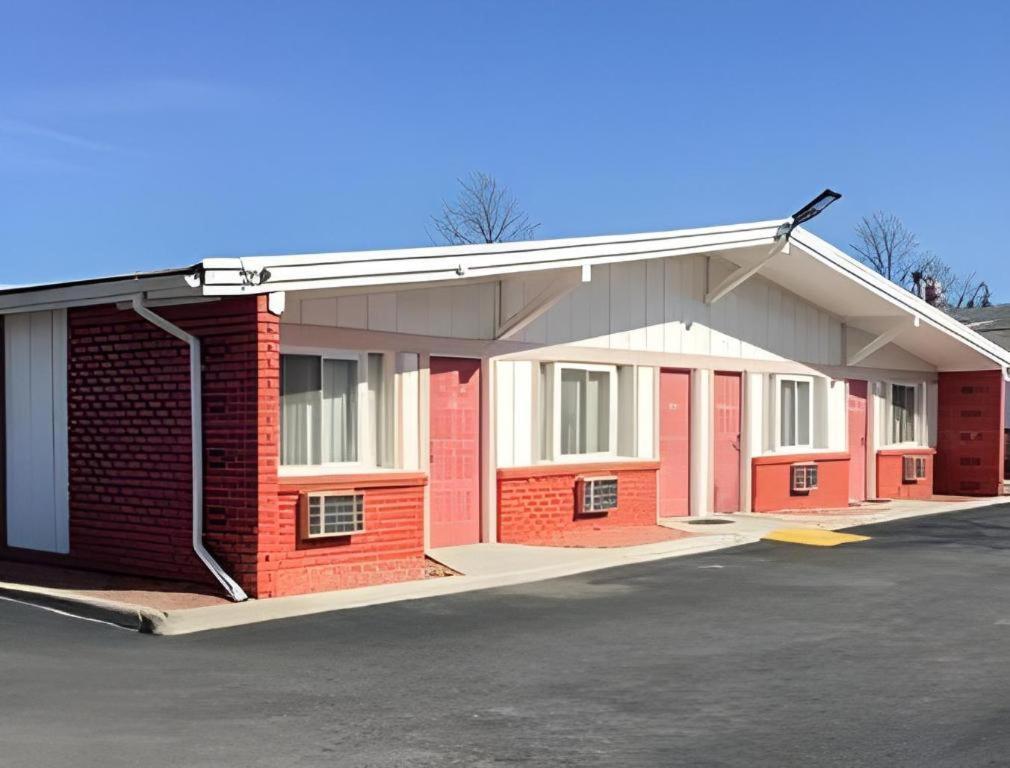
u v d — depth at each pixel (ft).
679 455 57.88
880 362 73.82
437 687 23.99
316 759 18.75
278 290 33.91
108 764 18.29
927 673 25.40
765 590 37.22
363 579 37.96
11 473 41.83
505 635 29.68
